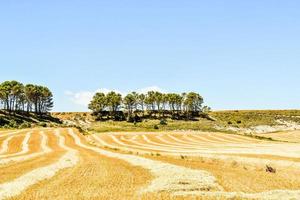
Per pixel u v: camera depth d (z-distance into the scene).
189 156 62.41
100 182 30.83
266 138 129.38
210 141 115.81
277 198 22.92
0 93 186.62
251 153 64.81
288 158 54.22
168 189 27.00
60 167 42.91
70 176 34.78
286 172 40.34
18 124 161.62
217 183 30.00
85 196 23.88
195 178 31.62
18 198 23.27
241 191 26.92
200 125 182.25
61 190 26.48
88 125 187.25
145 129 158.25
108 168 42.25
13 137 106.25
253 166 47.44
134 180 32.16
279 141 120.56
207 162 55.59
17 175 35.53
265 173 38.22
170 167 41.34
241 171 39.94
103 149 87.31
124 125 183.62
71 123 196.38
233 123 192.88
